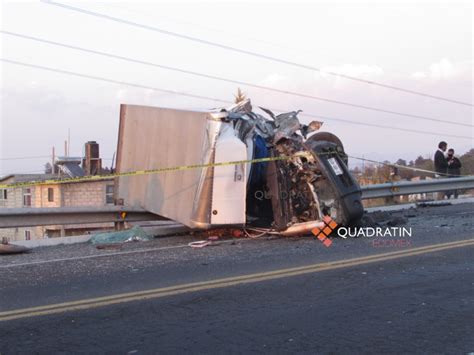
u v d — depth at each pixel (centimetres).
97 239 1119
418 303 627
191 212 1070
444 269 788
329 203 1069
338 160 1093
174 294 666
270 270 792
